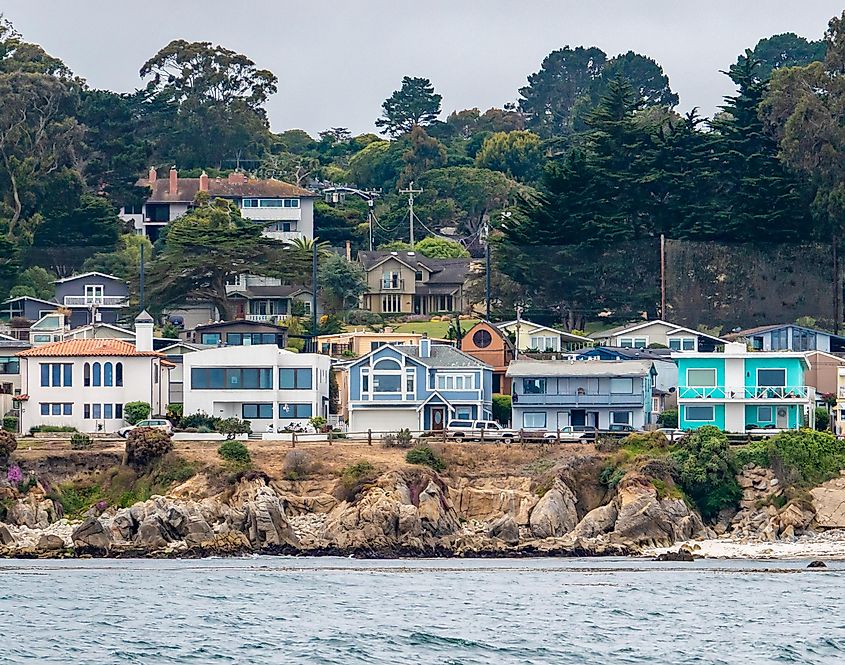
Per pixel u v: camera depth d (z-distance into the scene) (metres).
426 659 151.38
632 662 151.50
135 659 150.25
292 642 157.38
